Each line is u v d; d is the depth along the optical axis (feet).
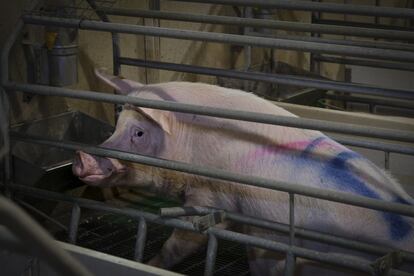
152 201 13.87
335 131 7.34
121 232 12.12
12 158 10.92
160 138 9.39
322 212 8.20
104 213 12.94
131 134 9.36
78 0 13.23
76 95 8.95
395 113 19.67
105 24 9.00
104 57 14.46
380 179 8.32
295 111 13.96
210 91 9.42
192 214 8.66
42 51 11.76
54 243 2.87
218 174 8.04
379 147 9.43
